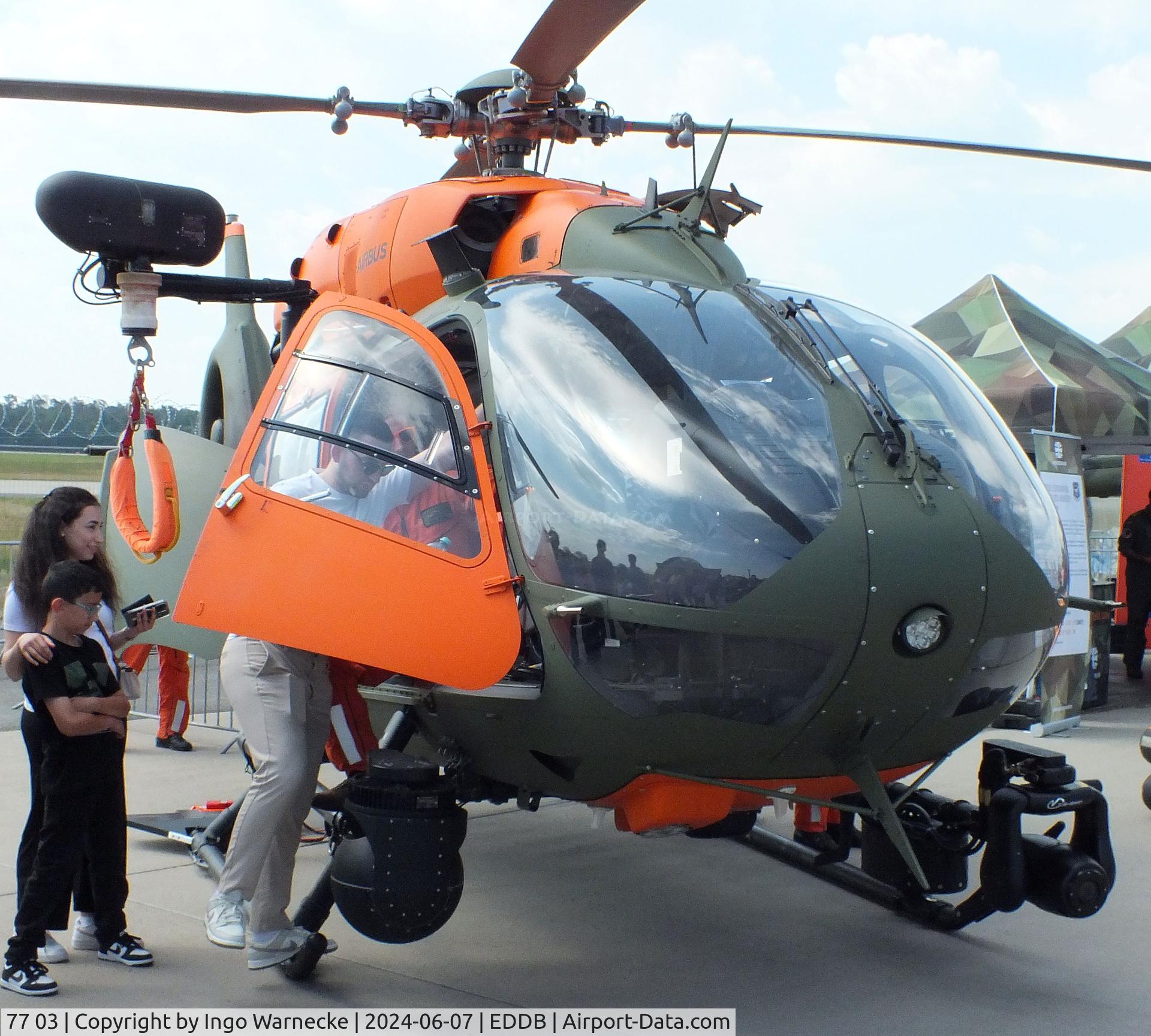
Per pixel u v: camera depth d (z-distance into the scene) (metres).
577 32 4.02
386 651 2.99
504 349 3.47
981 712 3.35
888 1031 3.24
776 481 3.01
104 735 3.43
